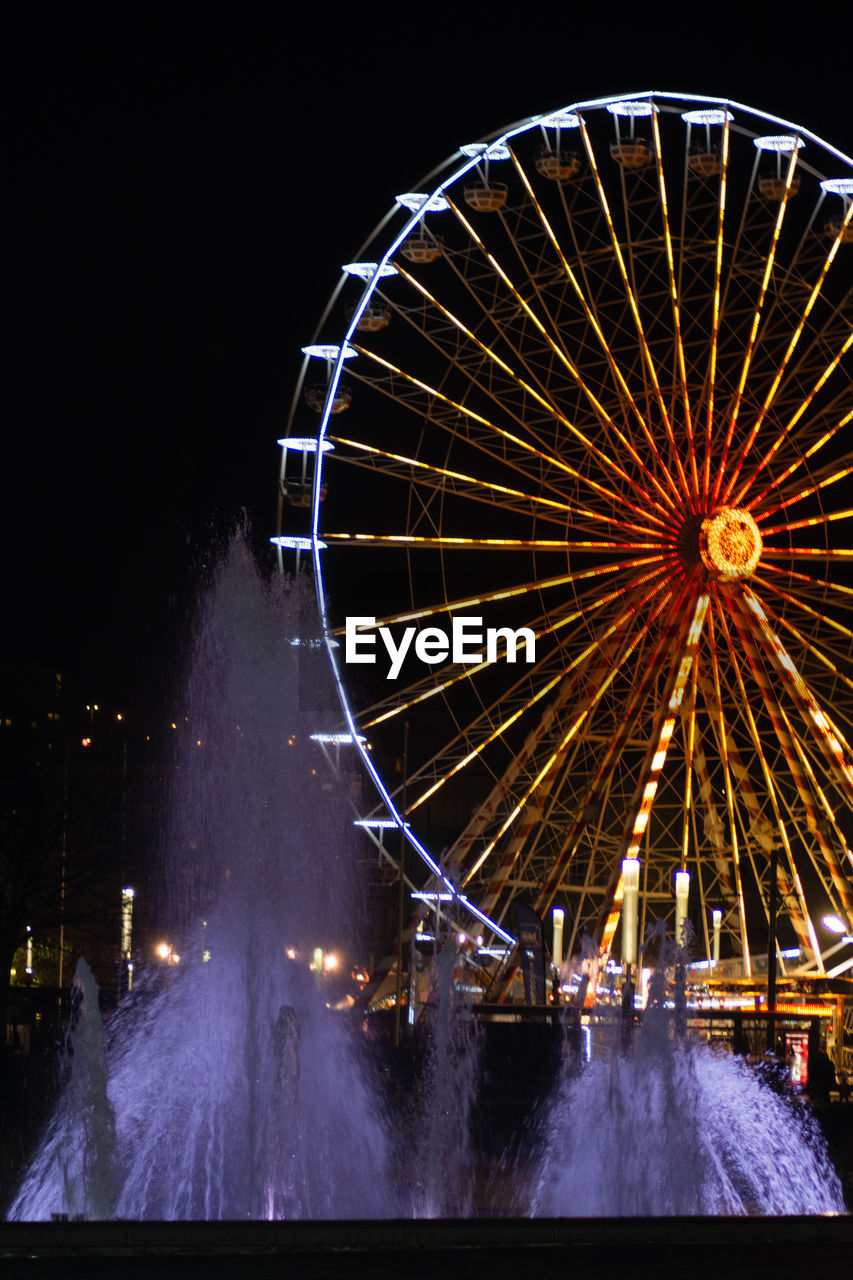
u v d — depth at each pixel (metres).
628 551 61.50
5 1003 68.25
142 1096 40.75
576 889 66.19
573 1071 50.28
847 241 61.72
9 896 78.19
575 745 62.69
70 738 105.44
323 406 57.19
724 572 59.19
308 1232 16.50
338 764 58.56
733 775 69.31
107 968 97.06
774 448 61.12
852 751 61.59
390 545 58.69
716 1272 15.27
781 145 62.22
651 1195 31.06
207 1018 46.81
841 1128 40.78
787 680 60.62
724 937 94.50
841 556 61.31
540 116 59.59
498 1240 16.86
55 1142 32.22
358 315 57.31
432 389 59.16
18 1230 16.27
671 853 70.94
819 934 97.12
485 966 63.31
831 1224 17.52
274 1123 37.50
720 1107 41.88
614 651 60.66
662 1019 35.22
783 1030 56.09
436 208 59.25
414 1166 34.41
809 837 78.69
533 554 61.66
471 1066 50.44
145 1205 28.67
